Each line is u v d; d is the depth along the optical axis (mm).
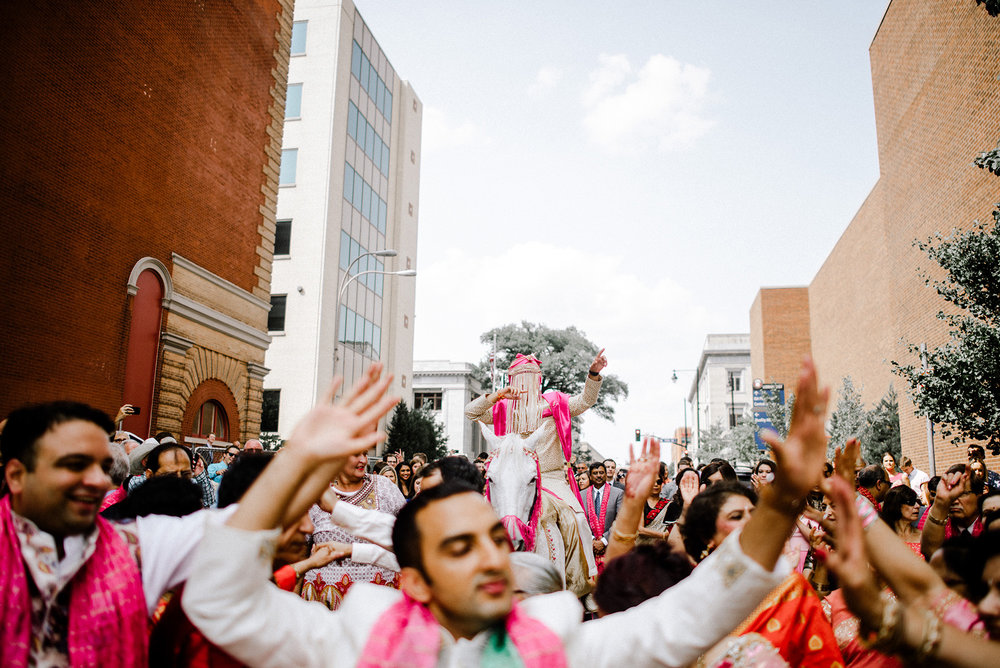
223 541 1725
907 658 2035
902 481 13812
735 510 3367
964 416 13305
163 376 18391
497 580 1817
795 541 4812
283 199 34000
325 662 1862
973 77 18484
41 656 2283
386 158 41594
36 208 14789
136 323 17688
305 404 32094
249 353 22578
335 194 34531
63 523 2400
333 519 3904
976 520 5730
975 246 13164
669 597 1864
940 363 13914
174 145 19047
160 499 3359
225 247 21422
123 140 17219
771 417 35500
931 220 21625
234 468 3492
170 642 2502
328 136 34188
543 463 6703
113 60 16875
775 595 2832
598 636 1933
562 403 7016
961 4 19109
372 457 36562
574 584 5969
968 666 1999
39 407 2496
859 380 38750
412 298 44250
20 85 14453
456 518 1850
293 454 1780
